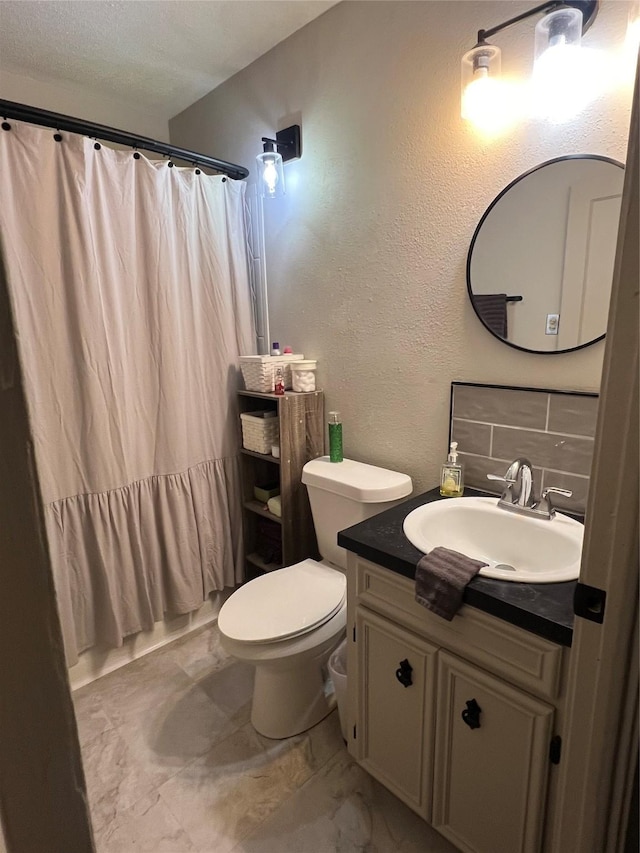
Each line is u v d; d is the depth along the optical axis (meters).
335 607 1.59
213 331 2.14
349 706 1.44
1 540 0.33
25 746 0.36
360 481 1.72
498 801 1.10
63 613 1.80
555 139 1.29
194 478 2.10
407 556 1.18
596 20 1.17
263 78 2.02
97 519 1.83
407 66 1.56
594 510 0.70
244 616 1.55
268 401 2.33
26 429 0.33
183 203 1.96
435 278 1.62
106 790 1.48
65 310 1.69
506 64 1.34
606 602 0.68
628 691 0.71
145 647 2.10
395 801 1.43
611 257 1.24
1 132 1.51
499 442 1.53
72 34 1.79
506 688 1.03
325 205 1.91
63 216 1.64
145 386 1.94
